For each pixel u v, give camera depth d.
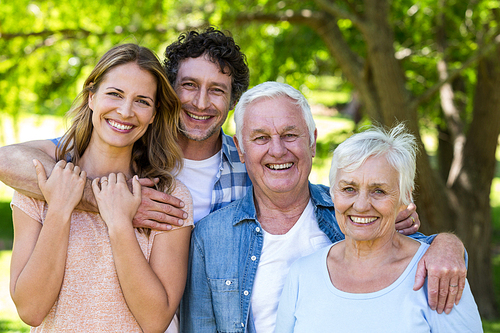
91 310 1.80
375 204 1.65
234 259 2.06
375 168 1.64
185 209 2.01
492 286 6.64
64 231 1.77
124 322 1.83
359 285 1.71
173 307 1.89
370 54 5.15
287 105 2.00
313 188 2.23
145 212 1.88
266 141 2.00
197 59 2.32
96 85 1.88
